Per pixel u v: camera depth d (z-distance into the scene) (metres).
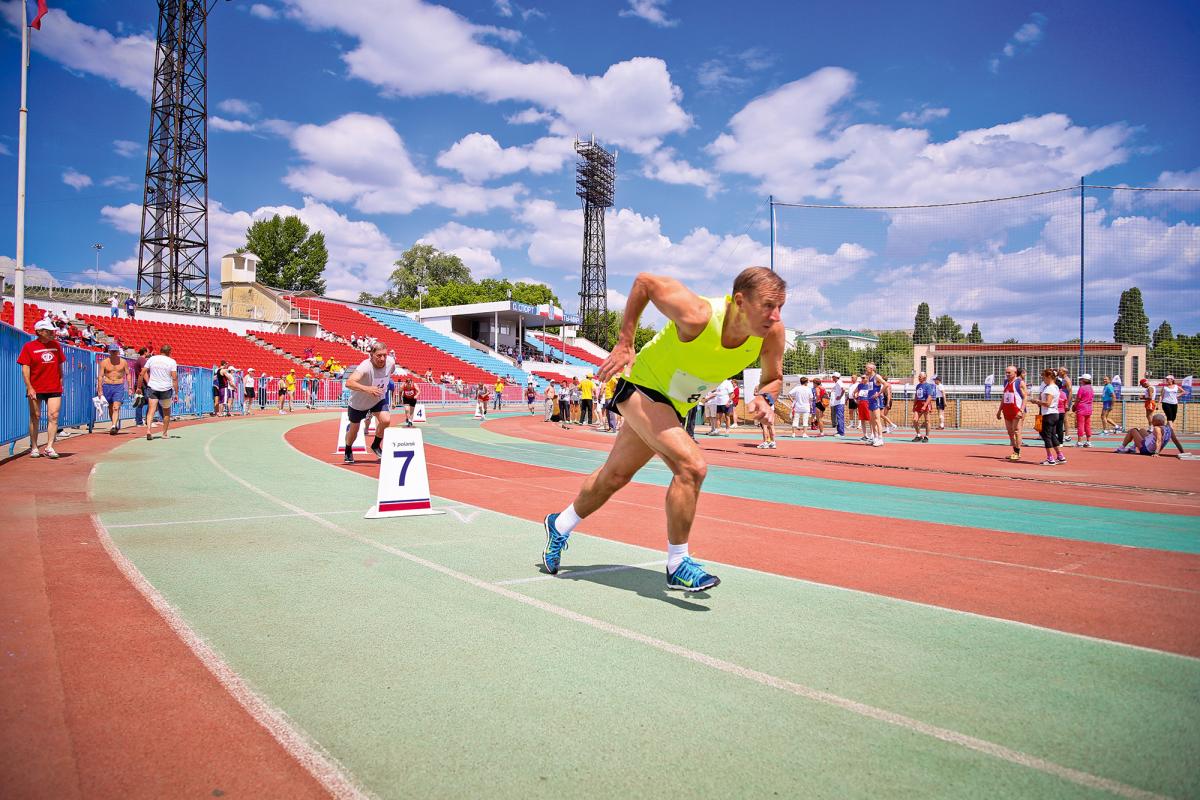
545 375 61.22
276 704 2.51
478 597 3.94
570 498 8.05
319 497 7.51
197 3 38.16
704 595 4.08
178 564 4.51
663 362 3.73
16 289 13.79
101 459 10.13
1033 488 9.84
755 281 3.24
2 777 1.97
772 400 3.93
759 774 2.08
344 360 41.59
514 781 2.02
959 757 2.20
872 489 9.58
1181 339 25.08
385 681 2.74
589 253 77.12
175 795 1.91
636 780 2.04
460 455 13.62
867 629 3.48
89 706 2.46
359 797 1.93
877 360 28.30
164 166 37.72
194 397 23.22
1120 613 3.81
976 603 3.99
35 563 4.37
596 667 2.92
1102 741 2.31
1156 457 14.95
